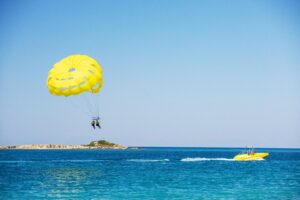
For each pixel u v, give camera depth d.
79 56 30.00
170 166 53.78
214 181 33.16
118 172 42.97
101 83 30.44
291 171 44.53
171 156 104.69
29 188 28.66
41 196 25.00
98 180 33.91
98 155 110.56
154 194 25.62
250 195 25.38
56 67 29.53
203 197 24.52
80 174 40.47
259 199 23.89
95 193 26.09
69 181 33.28
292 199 23.94
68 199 23.84
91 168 50.22
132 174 40.16
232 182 32.56
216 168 49.38
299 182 32.75
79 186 29.67
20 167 52.75
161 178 35.50
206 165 56.12
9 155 106.69
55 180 34.12
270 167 51.84
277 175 39.12
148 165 56.81
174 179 34.66
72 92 28.92
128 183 31.66
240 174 40.06
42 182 32.56
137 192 26.50
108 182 32.34
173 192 26.53
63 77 28.78
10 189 28.16
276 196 25.03
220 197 24.55
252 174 40.25
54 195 25.38
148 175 38.78
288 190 27.75
